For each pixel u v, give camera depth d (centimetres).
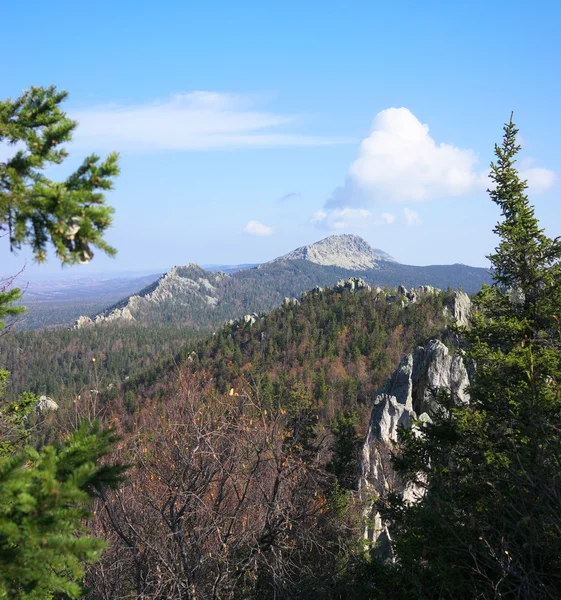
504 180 1524
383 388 3594
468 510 847
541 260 1454
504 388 1164
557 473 647
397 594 905
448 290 12394
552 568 694
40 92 385
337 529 1127
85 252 340
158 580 689
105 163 352
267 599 863
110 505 712
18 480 292
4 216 324
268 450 811
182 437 743
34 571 280
